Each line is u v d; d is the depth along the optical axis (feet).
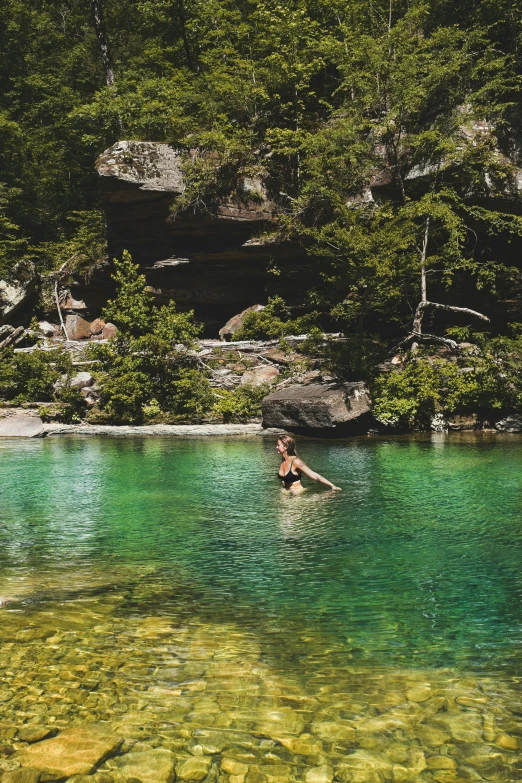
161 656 11.40
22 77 114.32
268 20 77.66
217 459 37.14
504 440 45.01
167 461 36.55
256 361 63.72
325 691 10.09
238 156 69.15
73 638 12.23
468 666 11.02
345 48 67.77
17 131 98.17
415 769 8.05
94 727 9.05
